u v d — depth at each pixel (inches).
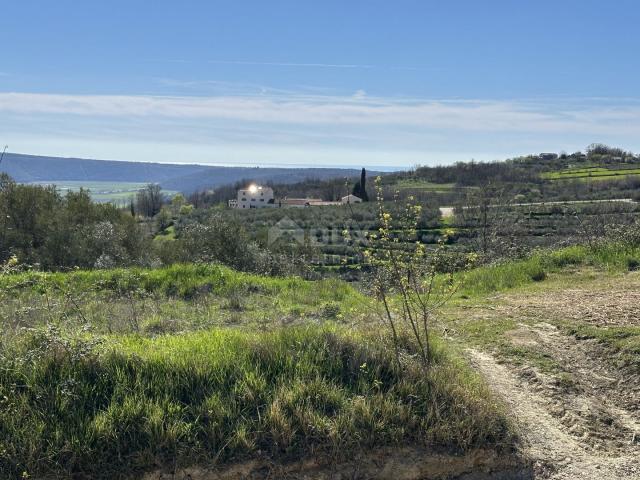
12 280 338.3
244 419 147.8
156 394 153.7
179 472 137.1
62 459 134.6
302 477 140.8
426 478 145.8
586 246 416.5
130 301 303.6
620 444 153.2
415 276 193.5
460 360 199.8
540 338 222.4
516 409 168.7
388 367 175.8
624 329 212.7
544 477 143.1
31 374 153.3
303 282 402.0
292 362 173.2
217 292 353.7
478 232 641.6
